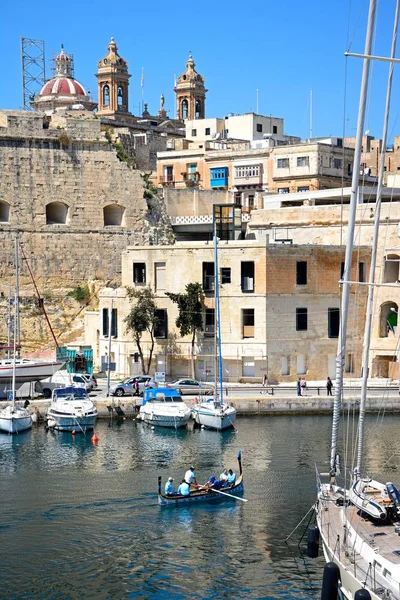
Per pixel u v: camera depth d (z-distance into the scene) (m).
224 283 101.19
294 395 91.19
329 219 113.06
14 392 85.31
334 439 54.84
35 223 116.06
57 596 49.44
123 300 104.44
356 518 49.84
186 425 84.56
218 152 146.25
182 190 131.50
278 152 141.00
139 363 104.06
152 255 103.75
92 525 58.56
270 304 100.00
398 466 69.75
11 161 115.38
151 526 58.34
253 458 72.88
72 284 117.06
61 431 82.88
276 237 116.88
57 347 105.94
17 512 60.78
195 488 63.19
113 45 183.88
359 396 90.12
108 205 119.44
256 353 99.81
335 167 142.12
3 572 52.09
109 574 51.84
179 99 189.38
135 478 67.88
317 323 102.50
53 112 129.88
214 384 88.75
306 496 63.41
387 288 104.12
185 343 102.19
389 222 105.81
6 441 79.56
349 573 44.47
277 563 52.84
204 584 50.59
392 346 103.06
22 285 115.12
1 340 112.19
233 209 116.44
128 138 140.88
